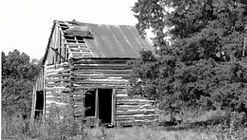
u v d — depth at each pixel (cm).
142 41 2608
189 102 1664
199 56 1645
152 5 1833
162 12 1852
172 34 1780
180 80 1577
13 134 1509
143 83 1812
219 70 1486
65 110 1468
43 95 2753
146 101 2259
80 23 2647
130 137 1504
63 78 2234
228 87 1469
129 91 1839
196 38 1557
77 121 1486
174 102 1662
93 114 2756
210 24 1639
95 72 2183
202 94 1625
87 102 2775
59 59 2389
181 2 1750
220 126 1397
